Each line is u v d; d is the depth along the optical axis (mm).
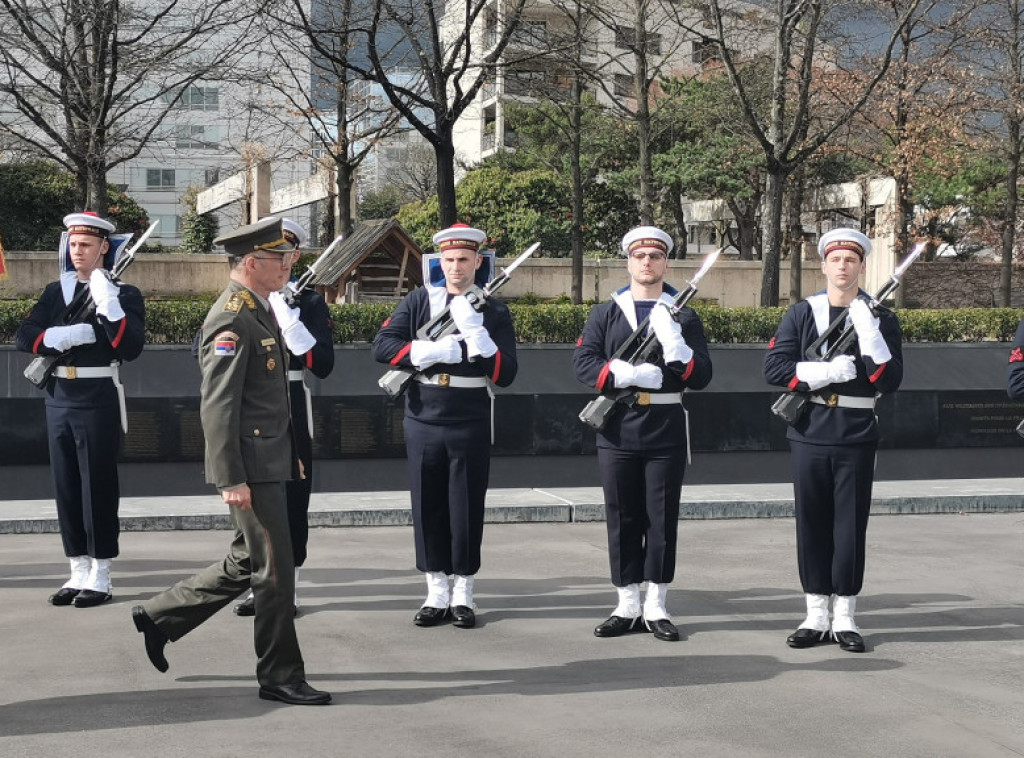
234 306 5305
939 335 15109
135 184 51031
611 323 6898
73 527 7340
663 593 6703
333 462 12180
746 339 14047
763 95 24812
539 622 6926
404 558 8734
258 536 5277
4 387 11680
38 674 5750
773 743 4824
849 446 6469
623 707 5293
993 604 7465
